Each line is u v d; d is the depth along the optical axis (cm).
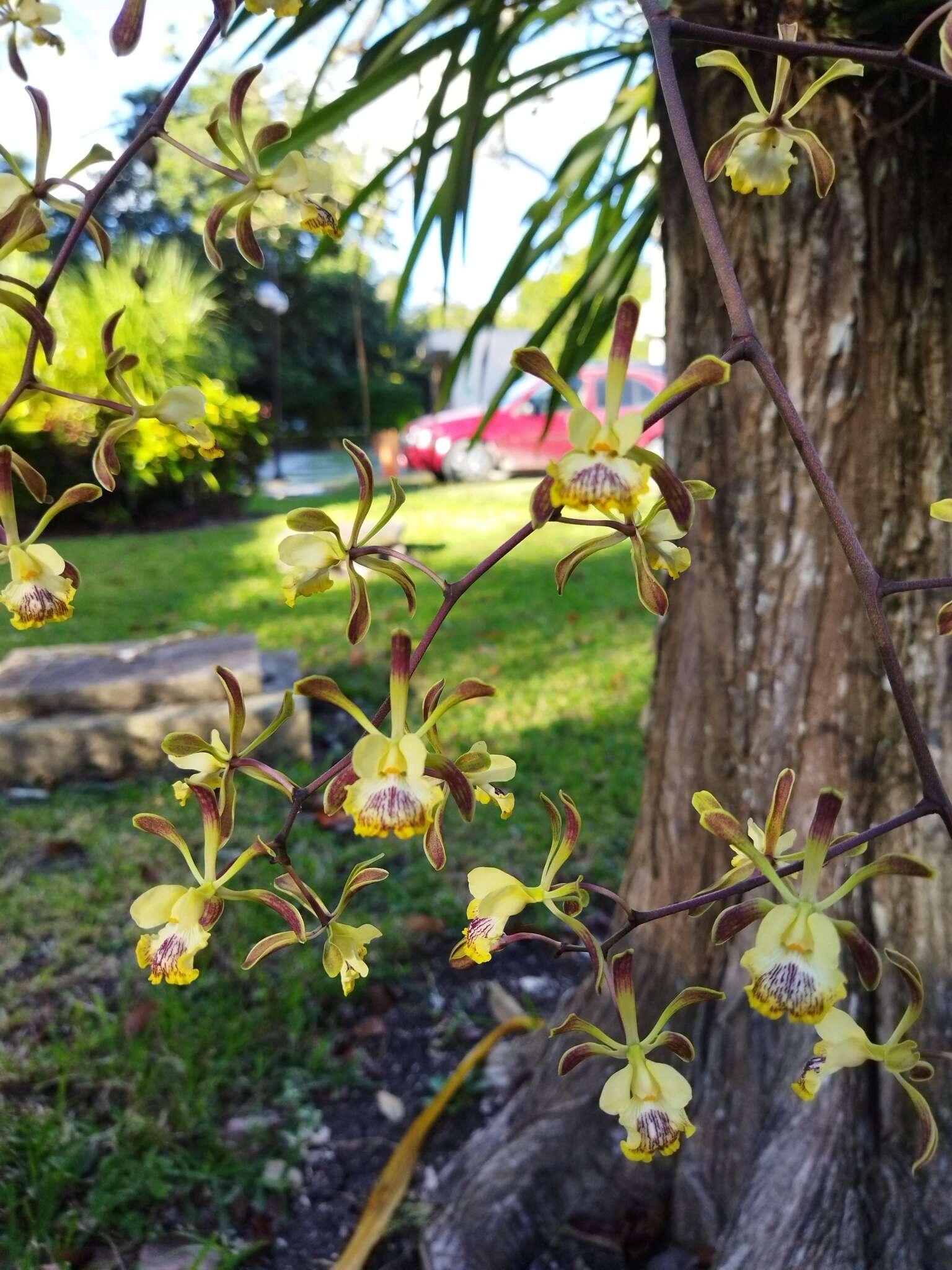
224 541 232
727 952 47
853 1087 43
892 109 38
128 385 23
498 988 64
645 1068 22
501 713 109
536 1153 48
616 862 78
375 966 66
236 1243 47
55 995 62
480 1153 50
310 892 23
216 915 22
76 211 23
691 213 43
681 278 44
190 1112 52
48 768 93
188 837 81
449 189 53
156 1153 50
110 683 99
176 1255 46
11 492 23
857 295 40
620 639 137
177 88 22
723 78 40
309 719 98
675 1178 47
